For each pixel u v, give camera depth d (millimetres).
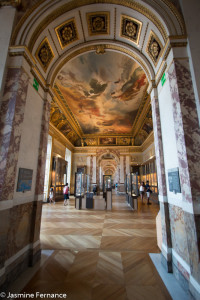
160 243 4242
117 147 21266
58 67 5207
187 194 2682
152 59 4531
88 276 3062
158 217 4445
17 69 3303
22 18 3633
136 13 4094
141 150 20984
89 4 4191
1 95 3146
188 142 2766
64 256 3877
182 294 2604
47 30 4121
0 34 3473
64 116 15219
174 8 3430
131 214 8859
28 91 3715
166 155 3746
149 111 13508
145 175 18312
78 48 5238
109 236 5277
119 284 2834
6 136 2965
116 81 10461
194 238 2461
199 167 2672
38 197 3945
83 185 11359
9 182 2875
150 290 2688
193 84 2979
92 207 10453
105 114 15477
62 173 16062
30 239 3605
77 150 21859
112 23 4781
